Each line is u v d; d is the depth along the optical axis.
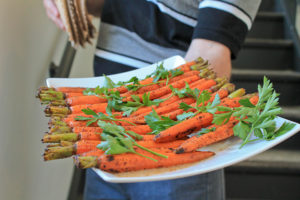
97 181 1.19
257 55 2.35
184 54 0.94
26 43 1.20
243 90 0.71
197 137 0.58
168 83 0.77
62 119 0.63
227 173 1.77
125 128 0.60
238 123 0.60
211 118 0.62
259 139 0.58
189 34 0.93
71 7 0.96
